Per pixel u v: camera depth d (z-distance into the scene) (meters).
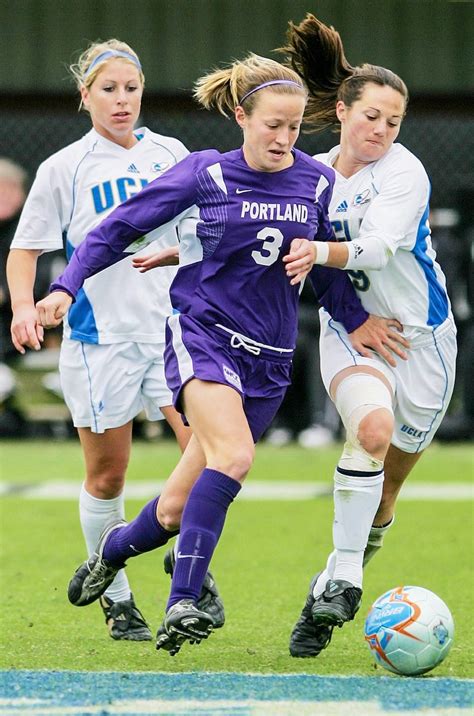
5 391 45.16
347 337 16.50
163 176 15.02
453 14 48.56
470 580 22.38
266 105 14.59
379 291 16.27
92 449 17.92
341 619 15.16
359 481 15.33
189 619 13.84
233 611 19.50
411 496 34.12
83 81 18.31
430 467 40.31
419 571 23.39
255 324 15.02
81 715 12.34
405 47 48.62
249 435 14.59
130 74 18.02
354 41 48.53
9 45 48.34
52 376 45.22
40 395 45.38
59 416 45.69
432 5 48.53
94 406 17.77
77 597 16.77
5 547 26.36
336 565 15.55
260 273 14.95
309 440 45.47
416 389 16.56
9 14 48.19
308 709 12.59
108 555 16.27
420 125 50.44
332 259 15.05
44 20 48.22
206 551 14.30
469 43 48.62
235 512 31.33
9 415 47.28
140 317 17.95
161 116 49.31
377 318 16.38
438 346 16.56
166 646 14.18
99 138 18.33
